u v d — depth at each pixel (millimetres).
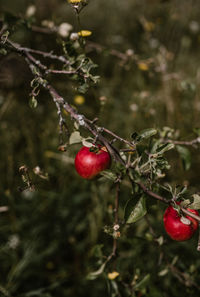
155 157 719
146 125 1539
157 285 1095
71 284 1226
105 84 1874
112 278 891
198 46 2191
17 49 857
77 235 1311
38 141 1580
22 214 1336
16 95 1575
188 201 715
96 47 1271
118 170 701
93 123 755
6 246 1186
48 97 1696
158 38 1989
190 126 1576
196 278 1030
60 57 871
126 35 2180
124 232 939
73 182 1384
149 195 735
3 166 1452
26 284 1190
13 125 1601
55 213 1324
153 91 1749
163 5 1957
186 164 975
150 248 1183
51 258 1271
